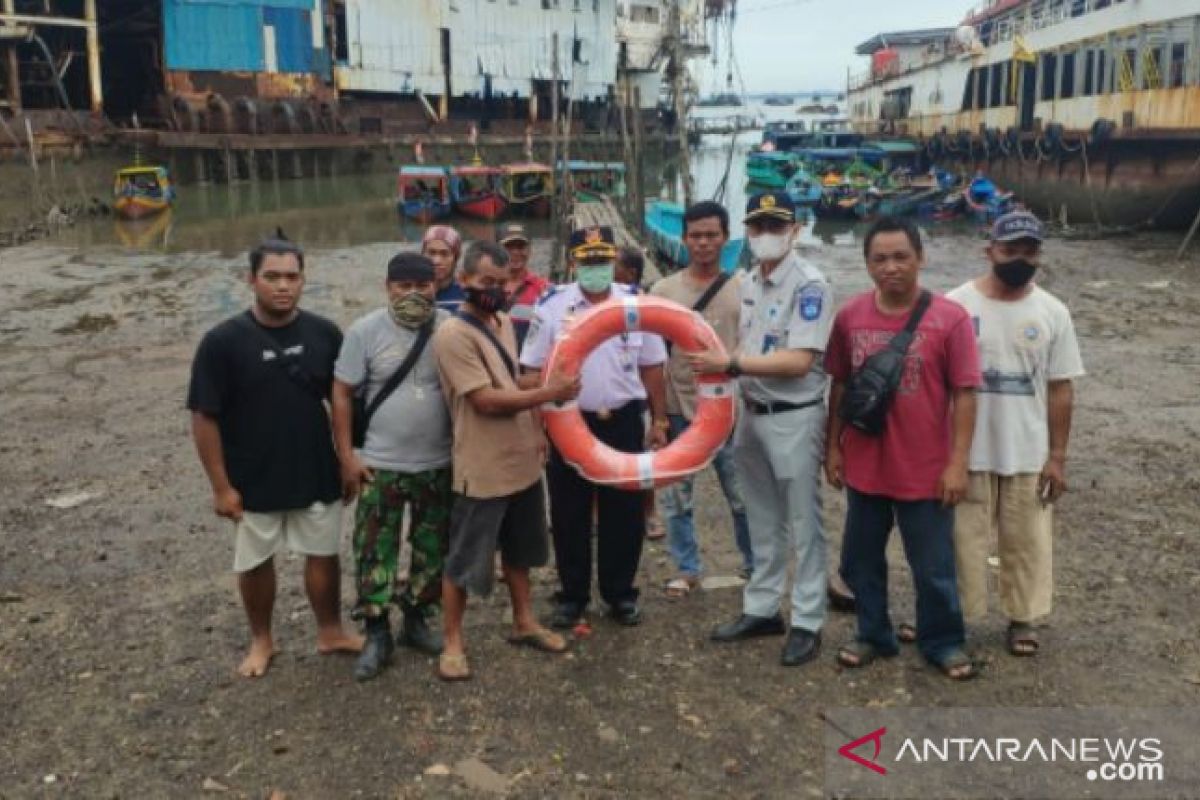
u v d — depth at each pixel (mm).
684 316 4301
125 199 32094
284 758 3707
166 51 41969
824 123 79312
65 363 11680
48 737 3875
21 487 7176
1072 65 31828
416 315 4172
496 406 4055
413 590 4418
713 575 5441
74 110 41312
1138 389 9703
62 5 41125
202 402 3945
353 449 4355
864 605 4289
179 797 3486
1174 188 25344
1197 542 5719
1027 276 4039
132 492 7035
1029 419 4172
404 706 4059
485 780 3555
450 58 54812
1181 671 4219
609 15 64250
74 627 4867
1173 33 25750
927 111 51406
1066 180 31188
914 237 3930
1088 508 6383
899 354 3967
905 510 4109
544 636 4535
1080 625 4684
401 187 34281
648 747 3750
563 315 4605
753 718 3932
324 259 22969
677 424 5016
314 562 4336
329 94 48219
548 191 35719
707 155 85312
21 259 22531
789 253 4219
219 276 19984
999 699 4016
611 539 4664
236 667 4426
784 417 4270
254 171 43344
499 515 4215
